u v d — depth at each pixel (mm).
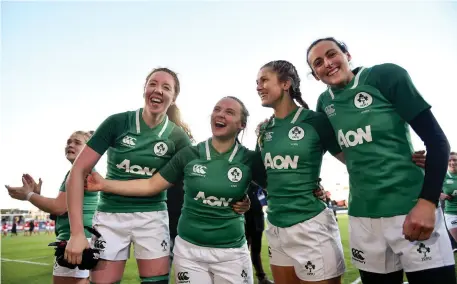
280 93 2123
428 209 1441
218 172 2047
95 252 1873
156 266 2096
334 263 1917
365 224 1747
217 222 2029
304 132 2002
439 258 1561
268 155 2059
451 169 5750
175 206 2850
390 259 1705
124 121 2211
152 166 2178
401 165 1682
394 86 1689
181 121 2762
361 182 1769
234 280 2010
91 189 2014
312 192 1991
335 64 1870
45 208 2732
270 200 2084
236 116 2150
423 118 1573
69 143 2959
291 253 1961
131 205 2115
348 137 1815
